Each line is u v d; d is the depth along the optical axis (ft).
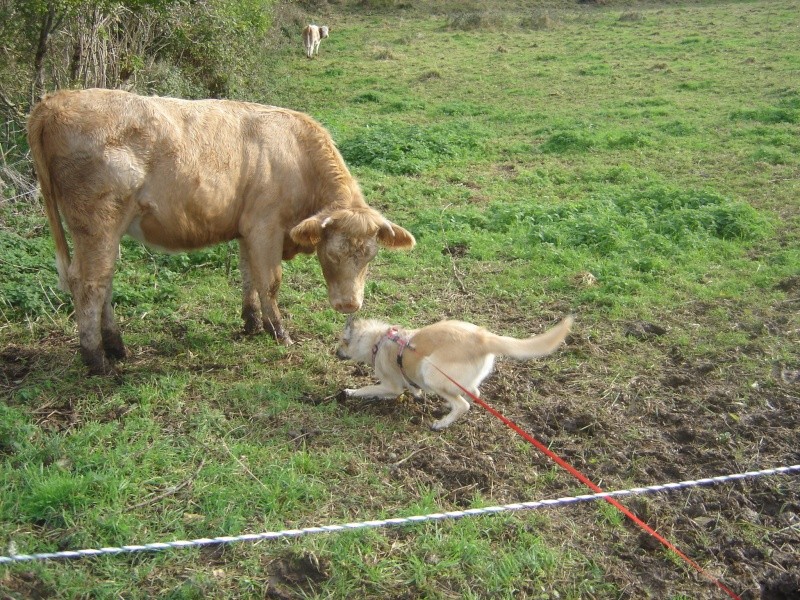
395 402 17.89
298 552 12.55
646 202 31.65
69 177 16.92
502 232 29.66
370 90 60.75
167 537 12.86
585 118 49.75
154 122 17.53
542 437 16.60
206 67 44.93
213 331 21.38
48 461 14.76
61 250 17.93
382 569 12.48
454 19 96.53
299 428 16.43
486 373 16.88
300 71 68.95
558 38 85.71
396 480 14.96
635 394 18.31
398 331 17.40
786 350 20.24
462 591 12.15
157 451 15.11
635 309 22.91
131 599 11.67
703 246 27.37
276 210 19.43
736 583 12.71
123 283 23.29
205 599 11.75
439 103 55.93
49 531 12.99
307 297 23.73
